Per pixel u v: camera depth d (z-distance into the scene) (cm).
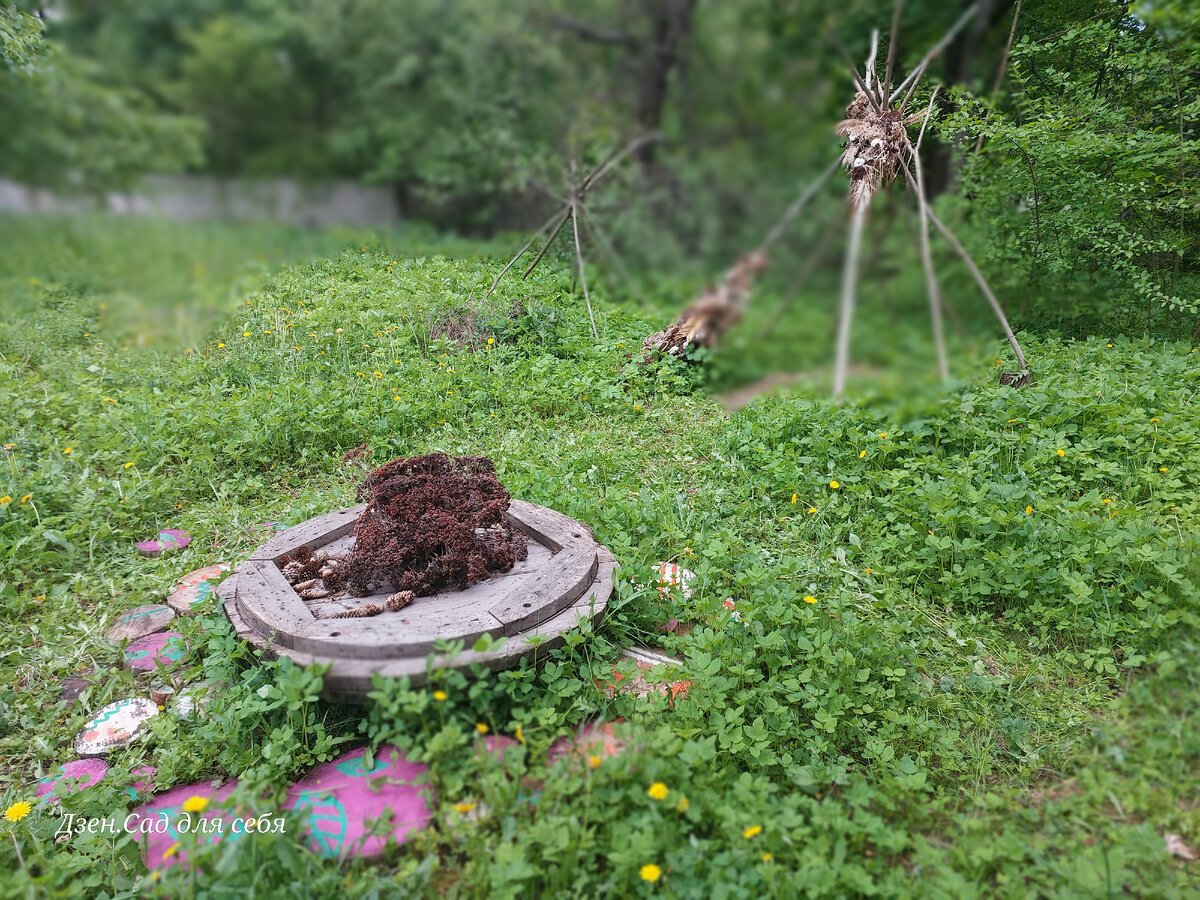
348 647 242
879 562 344
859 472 409
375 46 654
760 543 374
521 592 271
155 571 386
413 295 731
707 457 473
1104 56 639
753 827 197
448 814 210
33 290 648
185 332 596
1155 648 272
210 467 477
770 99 540
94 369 602
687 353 570
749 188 498
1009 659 288
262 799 229
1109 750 237
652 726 249
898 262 293
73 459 471
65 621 348
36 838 234
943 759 245
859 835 214
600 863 209
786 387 217
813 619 284
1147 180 612
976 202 650
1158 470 383
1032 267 654
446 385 567
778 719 256
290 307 680
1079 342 615
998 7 613
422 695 224
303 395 542
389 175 737
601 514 381
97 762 270
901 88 489
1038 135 585
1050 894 196
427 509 295
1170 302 596
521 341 660
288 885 200
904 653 284
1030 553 321
